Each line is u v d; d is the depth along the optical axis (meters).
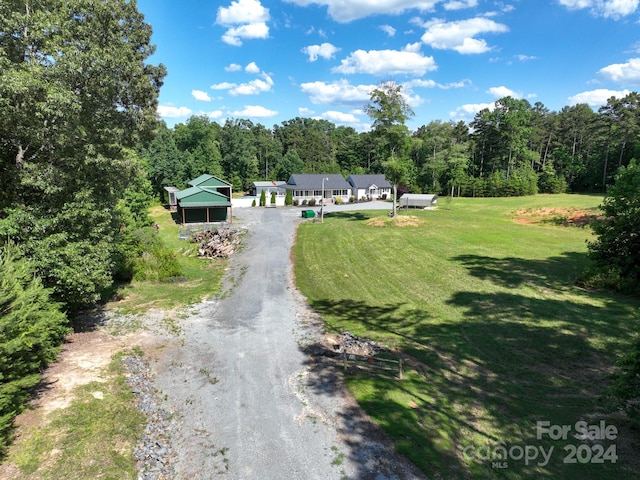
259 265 25.89
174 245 33.19
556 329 14.56
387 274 22.92
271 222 44.06
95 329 15.31
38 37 11.68
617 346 13.11
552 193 74.44
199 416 9.80
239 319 16.58
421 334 14.76
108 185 14.93
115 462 8.02
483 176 79.94
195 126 75.50
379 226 38.59
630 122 66.94
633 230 18.62
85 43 12.77
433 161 74.69
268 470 7.96
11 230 11.48
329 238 33.47
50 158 13.20
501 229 36.22
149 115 18.25
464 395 10.70
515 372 11.87
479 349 13.34
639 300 17.34
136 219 36.44
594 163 73.88
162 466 8.05
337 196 67.62
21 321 9.46
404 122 40.47
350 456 8.30
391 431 9.07
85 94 12.98
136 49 17.52
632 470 7.86
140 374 11.82
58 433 8.66
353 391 10.79
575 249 27.75
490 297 18.17
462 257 25.91
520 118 76.00
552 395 10.64
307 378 11.61
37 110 11.16
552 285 19.75
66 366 11.88
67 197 13.46
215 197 43.56
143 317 16.80
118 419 9.45
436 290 19.70
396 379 11.49
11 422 8.80
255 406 10.21
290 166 88.38
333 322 16.22
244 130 103.88
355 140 105.88
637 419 8.76
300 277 23.12
